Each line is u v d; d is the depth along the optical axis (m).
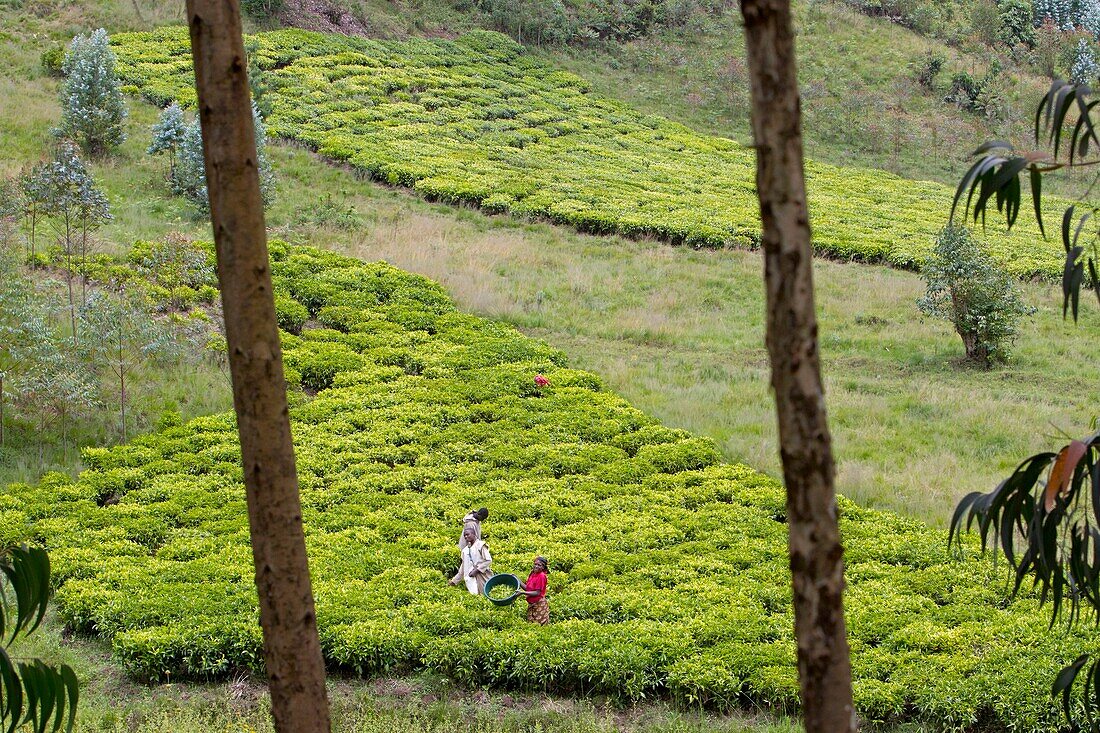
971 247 35.84
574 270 43.69
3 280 29.31
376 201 49.41
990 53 86.44
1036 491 10.05
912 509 25.72
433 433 28.80
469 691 18.09
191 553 22.25
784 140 6.18
